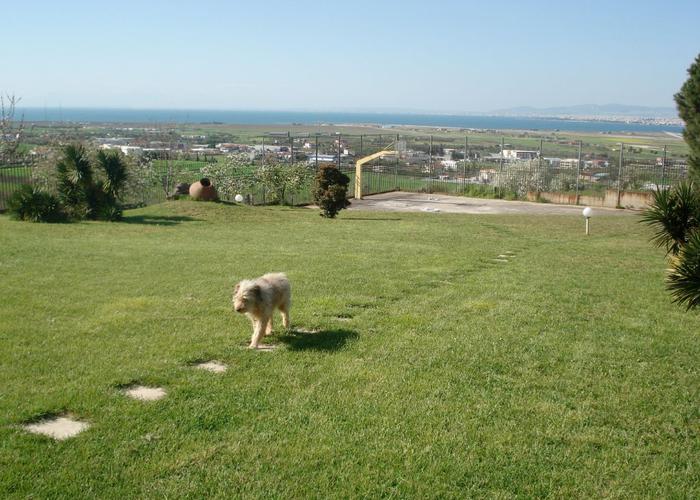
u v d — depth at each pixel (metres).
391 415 5.19
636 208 31.95
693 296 6.34
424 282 11.03
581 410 5.43
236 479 4.11
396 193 38.94
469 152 39.88
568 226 23.45
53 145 27.02
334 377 6.05
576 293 10.47
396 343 7.21
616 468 4.41
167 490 3.95
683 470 4.40
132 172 29.03
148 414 5.04
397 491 4.05
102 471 4.16
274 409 5.25
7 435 4.59
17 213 19.02
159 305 8.73
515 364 6.62
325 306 8.93
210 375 6.02
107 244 14.85
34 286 9.70
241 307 6.69
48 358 6.35
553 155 36.88
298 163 32.47
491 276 11.92
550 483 4.19
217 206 24.34
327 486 4.08
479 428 5.00
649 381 6.20
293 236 18.33
